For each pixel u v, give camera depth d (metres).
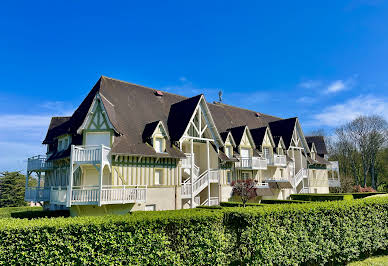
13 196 48.50
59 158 21.42
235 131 31.28
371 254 12.68
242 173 30.62
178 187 23.16
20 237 8.20
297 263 10.44
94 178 20.67
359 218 12.31
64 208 23.89
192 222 9.59
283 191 34.91
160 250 8.91
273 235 10.10
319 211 11.43
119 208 19.44
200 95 26.23
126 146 20.48
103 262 8.38
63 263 8.23
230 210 10.62
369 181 61.91
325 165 45.66
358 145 56.22
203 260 9.42
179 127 24.64
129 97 25.30
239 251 10.30
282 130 38.44
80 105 25.95
